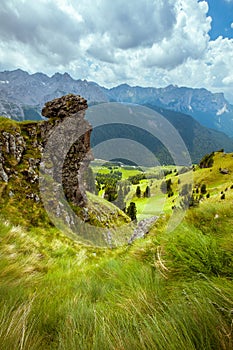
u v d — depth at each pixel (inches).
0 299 122.9
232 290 95.3
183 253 144.3
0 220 320.5
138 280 148.4
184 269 137.7
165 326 84.3
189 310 89.7
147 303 110.5
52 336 109.0
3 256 191.2
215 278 112.7
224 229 186.9
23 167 650.2
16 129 707.4
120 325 100.5
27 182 621.3
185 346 74.4
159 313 100.1
